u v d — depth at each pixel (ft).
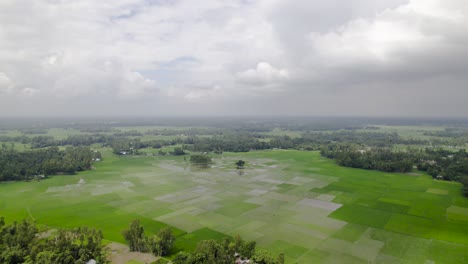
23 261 215.92
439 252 243.60
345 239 270.26
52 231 289.53
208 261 206.90
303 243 262.06
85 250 222.48
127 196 413.59
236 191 440.86
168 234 245.45
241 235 279.69
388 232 285.02
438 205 368.27
